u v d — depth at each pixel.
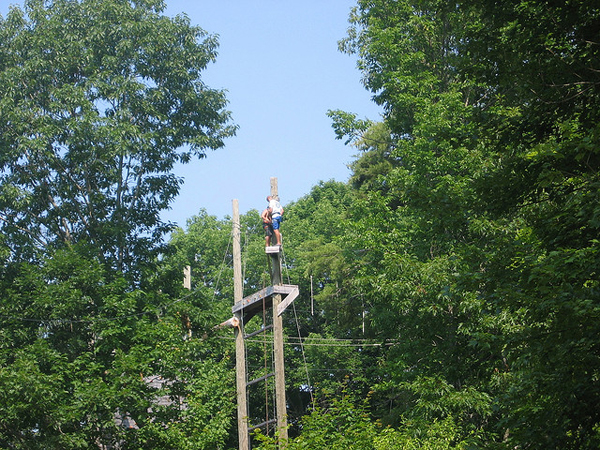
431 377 46.78
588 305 21.25
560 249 22.86
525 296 23.62
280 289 42.69
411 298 49.16
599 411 22.84
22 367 51.28
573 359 22.73
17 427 53.16
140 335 55.91
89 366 54.44
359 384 92.38
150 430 52.72
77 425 55.62
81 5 69.56
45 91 66.38
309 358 93.06
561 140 26.69
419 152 50.69
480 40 27.95
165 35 69.00
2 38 67.62
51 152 64.44
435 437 41.31
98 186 67.50
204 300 66.56
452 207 28.16
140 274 66.31
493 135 28.28
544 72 26.20
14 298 58.06
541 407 24.73
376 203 58.19
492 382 43.56
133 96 66.56
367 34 60.44
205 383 56.38
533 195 27.05
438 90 58.81
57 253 59.47
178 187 69.94
